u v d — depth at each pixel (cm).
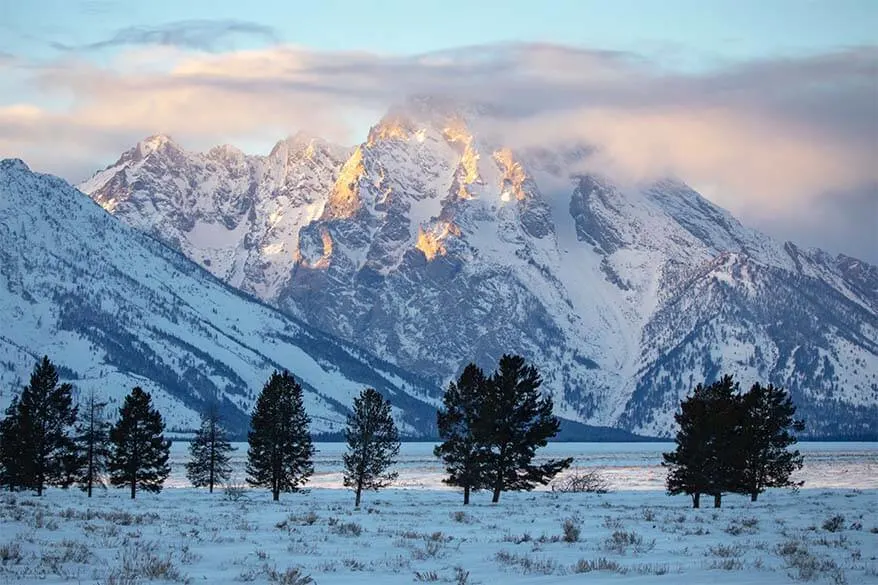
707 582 4653
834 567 5141
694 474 11888
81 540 5912
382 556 5656
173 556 5375
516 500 13550
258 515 8875
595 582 4675
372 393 13238
